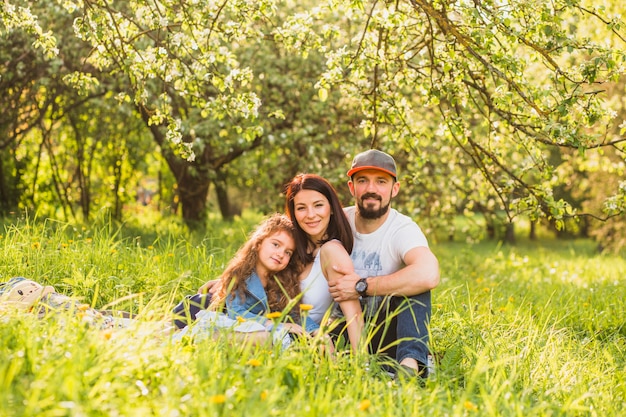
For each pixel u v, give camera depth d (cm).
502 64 513
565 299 750
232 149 1091
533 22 509
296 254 438
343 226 439
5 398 241
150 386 288
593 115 521
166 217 1286
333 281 419
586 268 1262
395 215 445
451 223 1196
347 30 1006
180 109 1124
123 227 1134
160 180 1517
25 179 1317
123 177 1436
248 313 420
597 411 347
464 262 1171
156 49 568
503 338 452
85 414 240
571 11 552
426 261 414
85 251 588
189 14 564
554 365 398
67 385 253
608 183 1597
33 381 264
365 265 440
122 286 507
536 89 541
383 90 653
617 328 613
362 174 435
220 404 266
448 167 1098
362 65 604
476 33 511
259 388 283
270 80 1009
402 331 400
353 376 334
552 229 3397
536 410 316
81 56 981
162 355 311
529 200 621
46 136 1240
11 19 603
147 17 583
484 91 604
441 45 612
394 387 335
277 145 1107
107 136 1298
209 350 323
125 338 322
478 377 362
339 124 1080
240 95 591
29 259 541
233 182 1501
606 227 1761
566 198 2580
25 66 1016
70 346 296
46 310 356
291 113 1106
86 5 576
